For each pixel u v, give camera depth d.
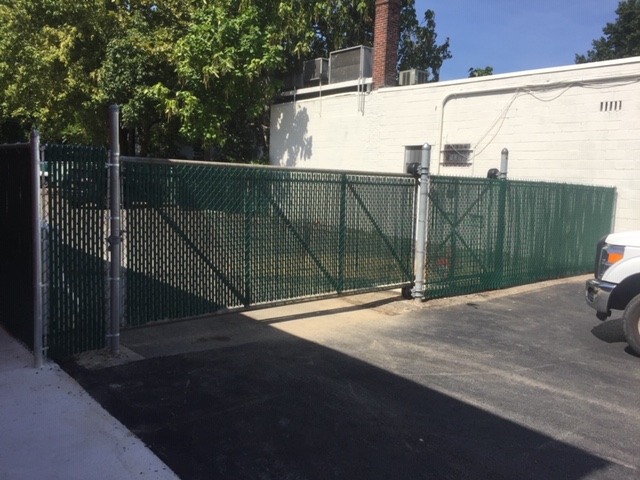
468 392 5.34
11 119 27.41
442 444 4.27
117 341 5.84
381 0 16.48
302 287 7.74
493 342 7.09
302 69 19.20
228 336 6.92
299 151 18.97
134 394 4.93
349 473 3.80
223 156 20.72
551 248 11.84
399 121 16.20
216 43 15.81
